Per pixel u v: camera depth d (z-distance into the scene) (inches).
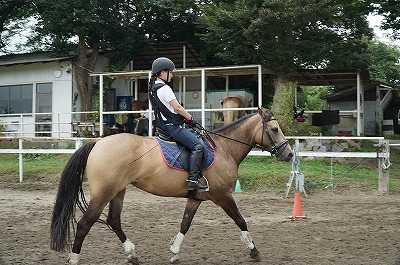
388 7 624.4
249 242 245.6
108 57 953.5
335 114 721.0
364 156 487.8
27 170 618.8
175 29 989.8
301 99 1338.6
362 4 644.7
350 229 324.2
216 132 265.4
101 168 223.6
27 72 925.2
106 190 223.8
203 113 666.8
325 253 259.3
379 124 1055.6
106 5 847.7
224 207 249.1
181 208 417.4
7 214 387.2
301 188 469.4
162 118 239.3
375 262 240.1
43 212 397.1
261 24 585.0
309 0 593.0
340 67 674.8
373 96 1121.4
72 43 890.7
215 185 246.1
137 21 937.5
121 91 987.3
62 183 225.9
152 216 378.3
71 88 888.9
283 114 666.8
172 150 237.6
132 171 230.8
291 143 644.1
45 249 269.4
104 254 259.3
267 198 460.4
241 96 785.6
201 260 247.9
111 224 241.4
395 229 323.9
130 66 986.7
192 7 781.3
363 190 491.2
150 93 243.9
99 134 761.6
